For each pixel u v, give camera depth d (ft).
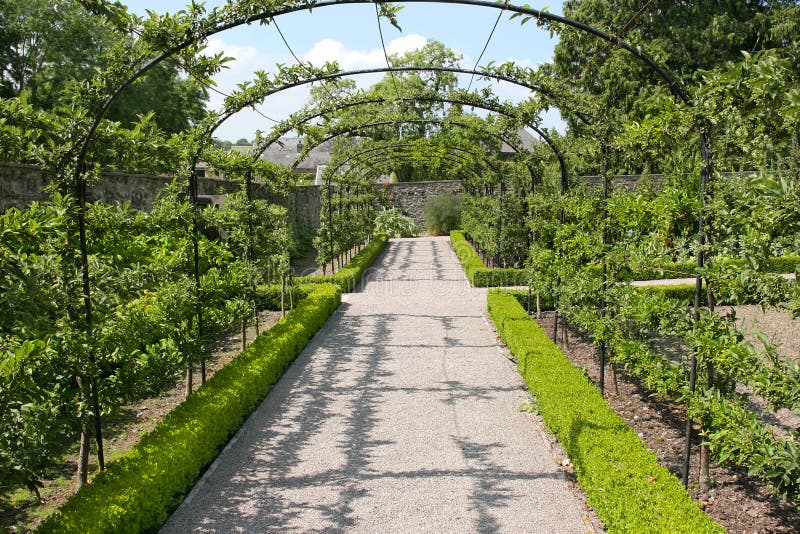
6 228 8.82
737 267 9.93
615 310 17.26
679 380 13.03
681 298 32.30
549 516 12.06
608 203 17.79
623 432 13.29
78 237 12.57
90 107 12.69
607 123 19.60
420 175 96.94
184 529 11.81
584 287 18.22
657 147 13.10
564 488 13.23
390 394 19.49
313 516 12.22
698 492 12.07
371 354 24.31
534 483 13.46
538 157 31.63
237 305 20.21
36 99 61.87
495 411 17.84
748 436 9.76
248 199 24.29
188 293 17.49
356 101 26.89
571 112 21.04
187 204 16.79
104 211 13.14
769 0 67.10
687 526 9.48
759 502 11.59
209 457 14.30
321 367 22.66
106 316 13.03
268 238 24.88
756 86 9.04
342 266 49.01
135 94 58.23
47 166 12.20
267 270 28.73
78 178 12.10
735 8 67.31
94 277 12.31
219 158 21.44
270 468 14.46
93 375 11.64
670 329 12.87
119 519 10.39
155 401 18.69
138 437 15.89
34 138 12.24
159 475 11.85
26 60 60.90
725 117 10.46
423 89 26.35
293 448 15.56
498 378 20.95
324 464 14.61
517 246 39.29
